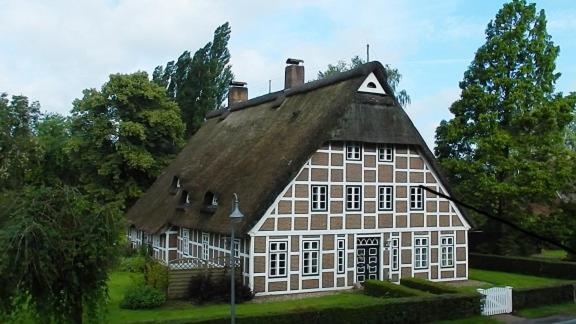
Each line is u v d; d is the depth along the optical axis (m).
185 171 36.84
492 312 23.56
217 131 40.69
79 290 14.65
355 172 28.98
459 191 37.91
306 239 27.39
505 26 38.56
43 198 14.67
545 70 38.06
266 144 30.72
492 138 36.41
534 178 35.12
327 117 28.16
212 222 28.12
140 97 48.62
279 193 26.64
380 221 29.56
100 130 46.84
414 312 21.58
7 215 14.48
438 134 40.84
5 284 13.62
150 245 37.56
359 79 28.94
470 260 38.84
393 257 29.97
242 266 26.48
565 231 34.94
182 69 65.12
